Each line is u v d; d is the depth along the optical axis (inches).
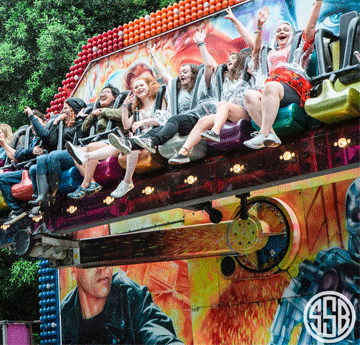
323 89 248.7
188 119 293.6
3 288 604.7
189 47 406.9
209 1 401.7
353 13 281.1
